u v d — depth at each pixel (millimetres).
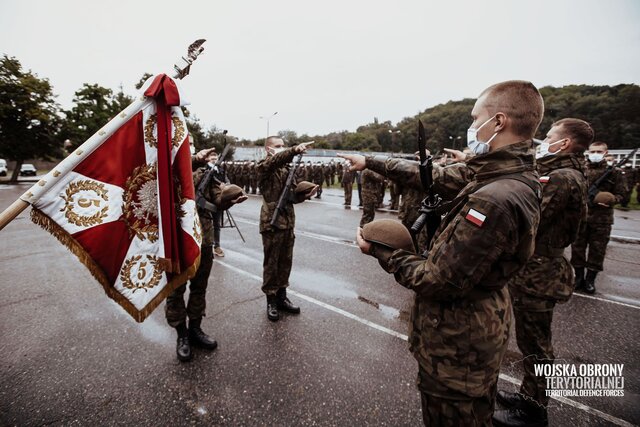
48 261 5145
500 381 2475
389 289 4191
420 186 1895
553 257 1986
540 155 2348
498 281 1237
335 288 4203
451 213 1353
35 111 22562
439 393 1308
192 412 2098
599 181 4223
